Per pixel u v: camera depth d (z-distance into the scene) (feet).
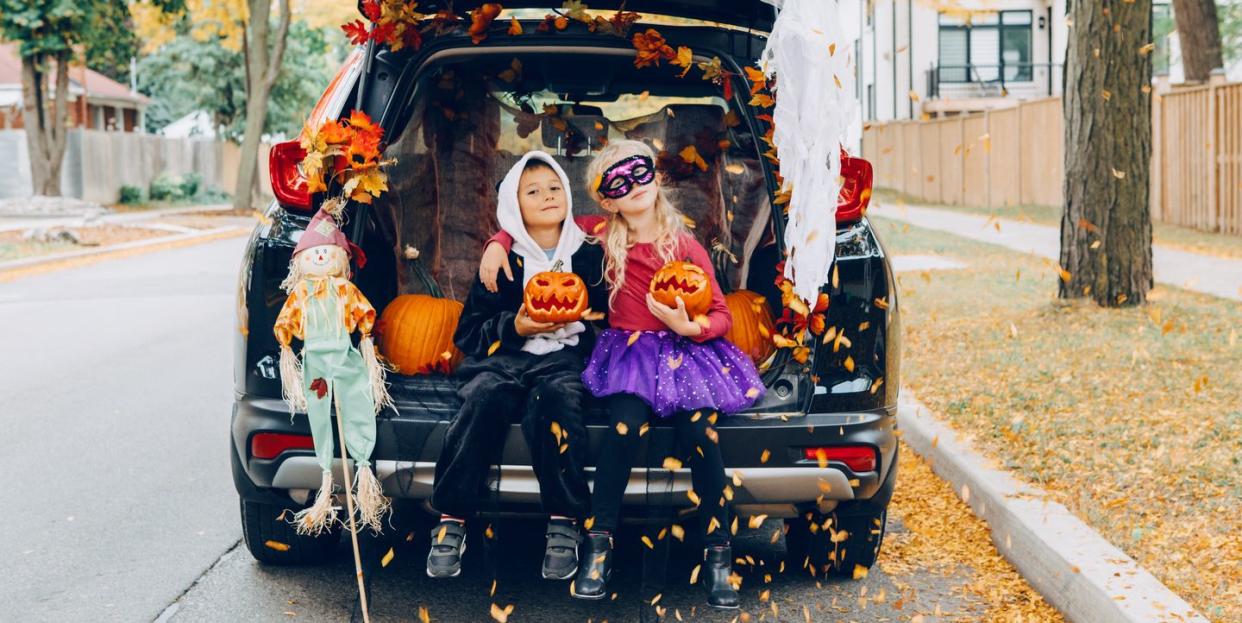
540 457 11.77
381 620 12.89
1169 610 11.56
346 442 11.80
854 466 12.30
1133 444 18.15
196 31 106.83
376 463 11.89
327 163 12.14
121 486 18.15
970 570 14.47
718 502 11.97
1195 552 13.82
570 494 11.87
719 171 15.64
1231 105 53.31
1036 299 33.83
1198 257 44.24
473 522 15.99
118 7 94.43
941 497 17.24
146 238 68.74
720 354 12.50
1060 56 115.85
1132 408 20.33
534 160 13.25
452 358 12.99
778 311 13.70
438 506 11.90
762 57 12.67
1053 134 76.69
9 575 14.30
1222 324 27.84
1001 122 85.71
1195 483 16.22
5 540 15.60
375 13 12.61
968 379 23.30
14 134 102.73
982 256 48.60
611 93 16.15
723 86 13.82
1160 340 26.13
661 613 12.64
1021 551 14.25
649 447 12.07
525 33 13.62
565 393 11.89
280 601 13.44
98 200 105.19
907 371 24.47
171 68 135.95
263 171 140.56
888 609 13.23
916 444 19.66
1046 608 13.19
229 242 69.31
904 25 118.32
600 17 13.64
